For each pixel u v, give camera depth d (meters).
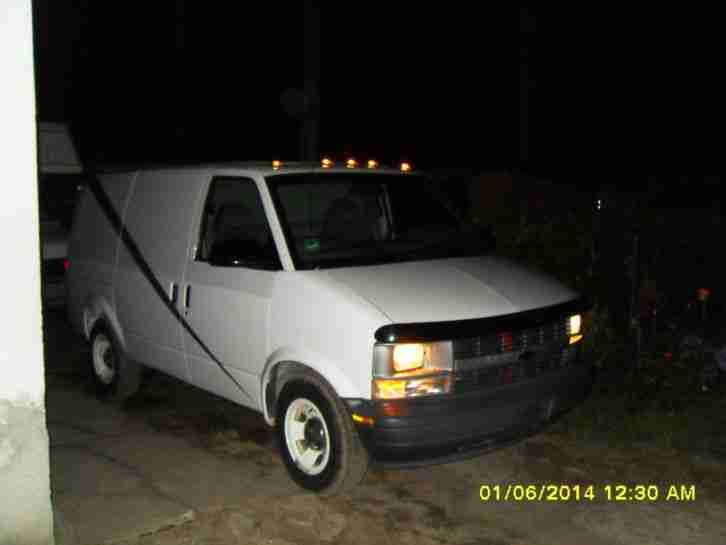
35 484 3.84
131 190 6.55
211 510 4.67
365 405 4.45
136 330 6.26
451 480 5.15
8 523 3.81
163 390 6.99
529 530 4.52
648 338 6.96
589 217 7.61
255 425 6.13
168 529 4.44
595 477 5.21
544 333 4.92
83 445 5.71
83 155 24.78
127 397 6.75
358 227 5.74
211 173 5.76
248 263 5.11
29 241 3.70
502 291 4.99
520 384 4.72
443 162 21.33
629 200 7.74
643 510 4.76
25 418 3.78
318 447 4.86
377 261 5.17
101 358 6.77
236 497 4.86
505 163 19.89
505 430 4.69
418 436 4.40
